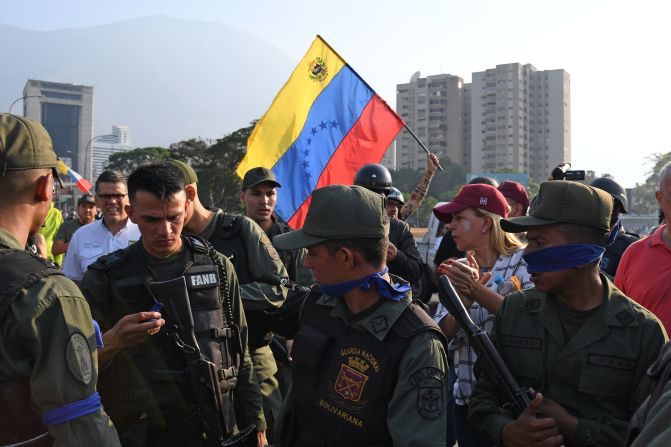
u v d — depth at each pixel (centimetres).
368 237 215
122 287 275
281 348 414
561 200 219
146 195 269
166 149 7738
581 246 217
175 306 264
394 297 216
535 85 16188
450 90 15800
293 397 234
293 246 218
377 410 209
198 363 261
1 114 183
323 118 668
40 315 168
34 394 167
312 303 238
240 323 298
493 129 15350
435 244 910
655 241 334
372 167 538
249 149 644
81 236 491
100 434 174
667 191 322
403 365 207
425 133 15925
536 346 226
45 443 175
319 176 659
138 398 260
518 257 329
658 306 322
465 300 324
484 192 341
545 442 204
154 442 262
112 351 235
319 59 675
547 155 16175
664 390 167
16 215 183
